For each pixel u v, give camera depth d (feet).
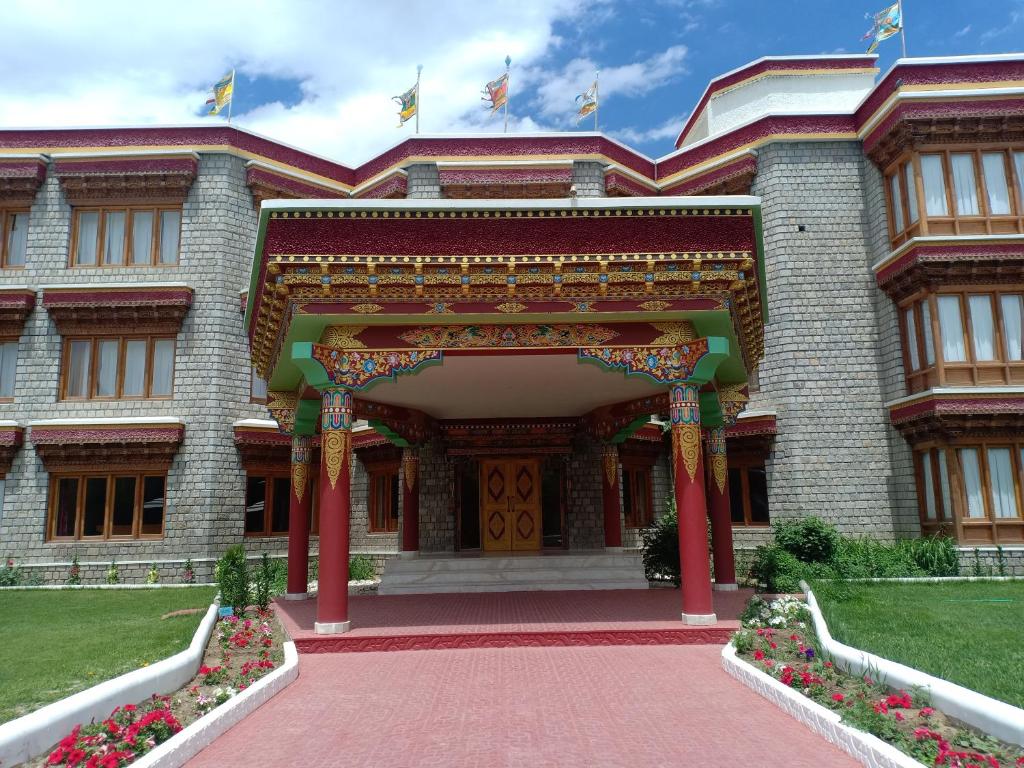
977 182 61.41
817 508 65.05
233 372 71.41
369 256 34.19
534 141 76.48
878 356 67.21
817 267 68.74
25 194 72.64
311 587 60.44
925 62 62.59
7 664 29.96
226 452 69.92
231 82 77.25
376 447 77.56
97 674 27.81
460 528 67.26
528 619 38.22
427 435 62.54
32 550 67.36
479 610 42.19
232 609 42.52
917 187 61.41
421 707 24.47
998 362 58.75
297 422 51.75
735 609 40.24
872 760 17.90
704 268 35.37
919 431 60.49
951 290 59.82
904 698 21.24
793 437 66.44
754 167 71.77
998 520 56.59
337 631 34.71
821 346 67.56
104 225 73.10
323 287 34.60
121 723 20.31
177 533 67.62
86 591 60.49
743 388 50.65
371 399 53.52
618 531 65.51
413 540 65.00
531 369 43.21
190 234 72.28
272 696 26.04
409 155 76.38
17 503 68.18
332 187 79.25
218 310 71.15
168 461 68.59
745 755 19.53
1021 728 17.72
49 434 67.87
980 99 61.11
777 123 71.00
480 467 67.31
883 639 31.63
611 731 21.70
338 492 35.76
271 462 72.79
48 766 17.29
